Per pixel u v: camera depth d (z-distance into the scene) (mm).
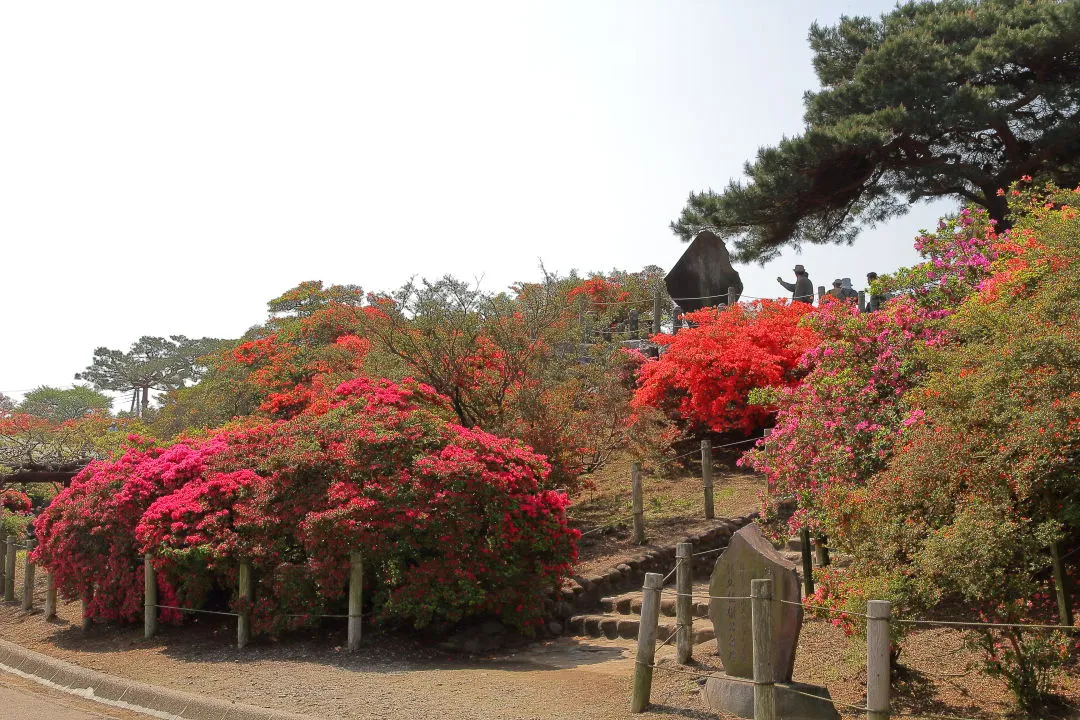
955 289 8406
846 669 6762
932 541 5688
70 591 10984
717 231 21969
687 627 7621
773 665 6164
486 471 9453
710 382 14438
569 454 12984
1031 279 6961
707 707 6418
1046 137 17938
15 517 19562
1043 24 17609
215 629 10016
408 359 13680
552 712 6523
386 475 9312
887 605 5137
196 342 58406
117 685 8055
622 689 7070
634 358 17047
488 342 13883
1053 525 5711
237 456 10328
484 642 9406
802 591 8500
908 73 18562
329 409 11211
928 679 6352
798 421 8562
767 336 14453
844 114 19469
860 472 7762
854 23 21094
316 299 26828
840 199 21109
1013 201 9328
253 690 7492
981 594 5547
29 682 9039
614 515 13250
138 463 11188
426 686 7395
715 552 11812
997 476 5867
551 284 14703
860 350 8641
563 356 14586
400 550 9125
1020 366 5918
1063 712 5496
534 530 9805
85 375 56281
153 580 10094
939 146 20000
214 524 9438
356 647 8820
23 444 16578
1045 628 5520
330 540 8922
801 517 8023
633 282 25391
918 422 7082
